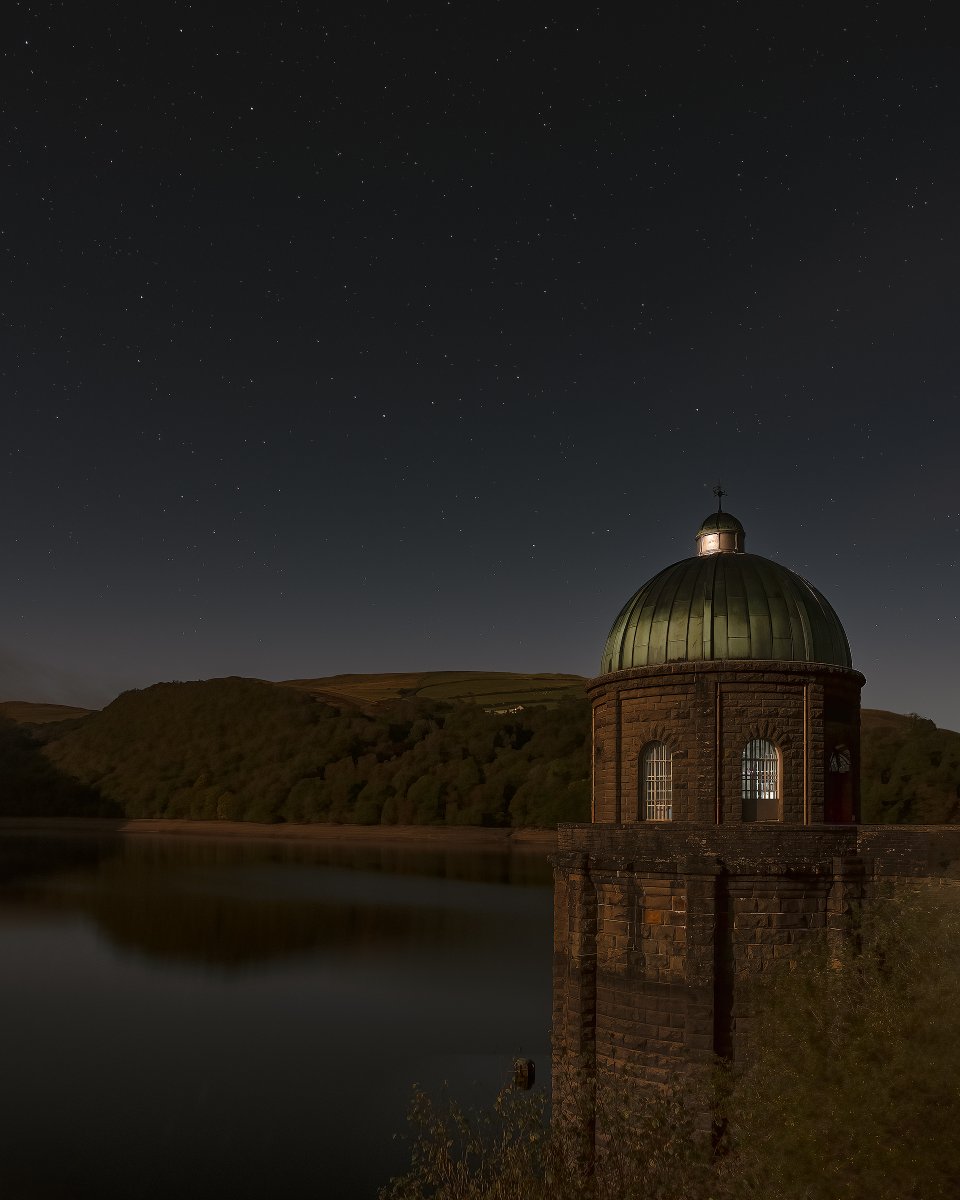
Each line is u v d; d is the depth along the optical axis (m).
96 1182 32.78
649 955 26.39
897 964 20.23
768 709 30.47
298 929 75.81
